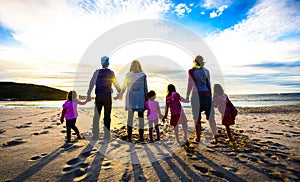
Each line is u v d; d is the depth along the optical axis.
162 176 2.21
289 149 3.15
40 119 7.09
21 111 10.27
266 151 3.05
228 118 3.72
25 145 3.50
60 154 3.00
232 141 3.72
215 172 2.29
